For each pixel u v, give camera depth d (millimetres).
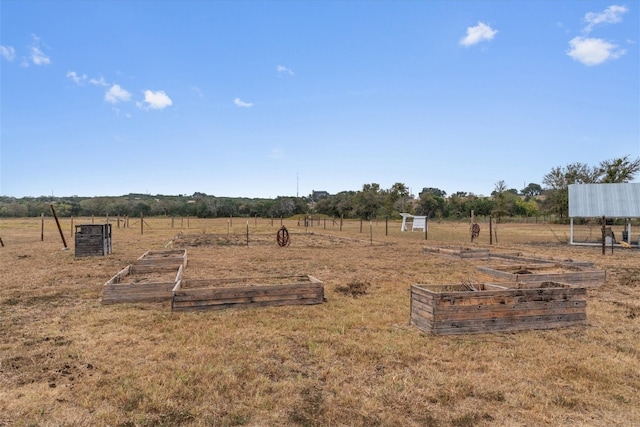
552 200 51906
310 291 7582
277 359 4797
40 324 6184
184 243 22047
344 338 5555
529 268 11234
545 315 6082
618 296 8570
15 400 3732
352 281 10180
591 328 6121
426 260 14562
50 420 3395
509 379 4273
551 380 4277
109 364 4594
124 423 3346
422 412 3576
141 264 11648
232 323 6215
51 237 25859
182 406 3633
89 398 3756
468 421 3438
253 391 3930
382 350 5078
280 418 3455
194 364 4582
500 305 5898
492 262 13984
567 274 9609
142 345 5234
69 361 4688
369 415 3514
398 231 36188
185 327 6004
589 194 22875
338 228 41062
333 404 3697
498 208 55000
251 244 21594
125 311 6965
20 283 9734
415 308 6180
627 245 20406
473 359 4828
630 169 45844
